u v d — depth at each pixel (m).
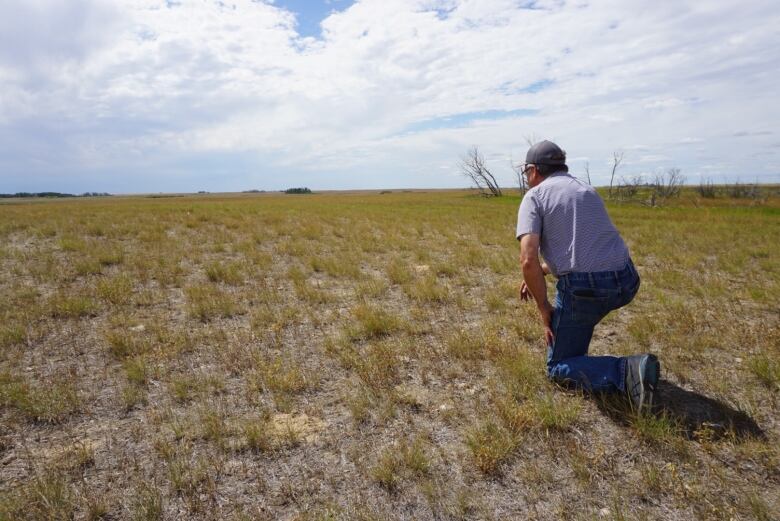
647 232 12.59
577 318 3.10
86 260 7.72
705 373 3.43
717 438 2.62
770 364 3.44
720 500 2.14
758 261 8.52
